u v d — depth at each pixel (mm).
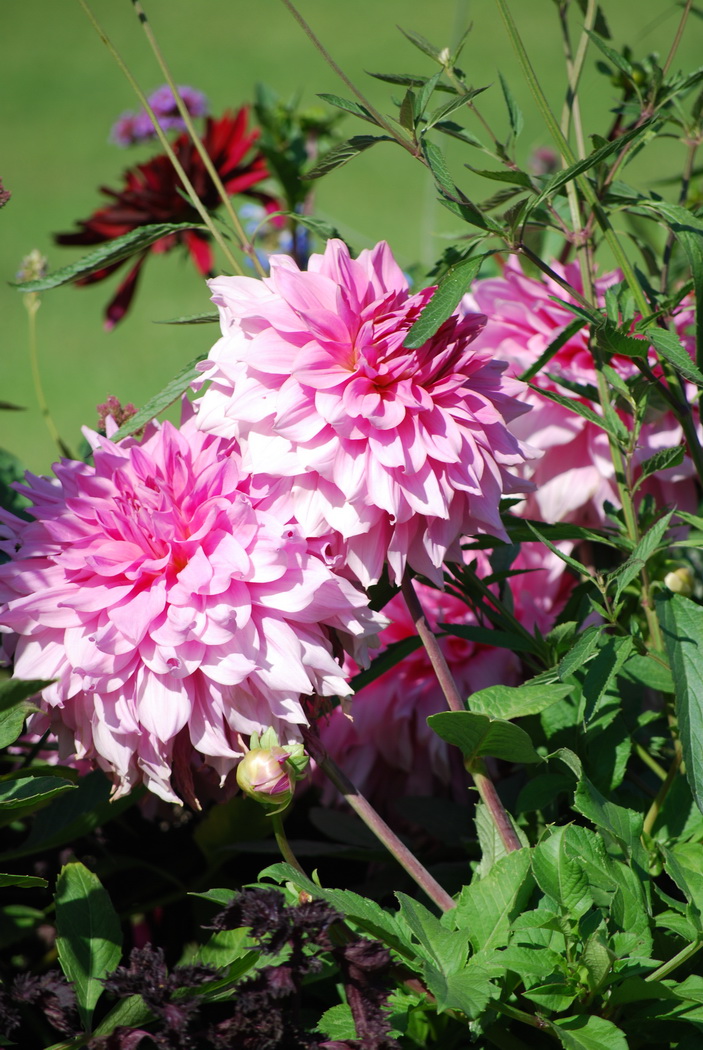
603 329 1201
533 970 1138
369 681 1312
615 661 1217
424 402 1180
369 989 1116
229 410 1181
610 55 1283
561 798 1346
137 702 1179
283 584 1185
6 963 1378
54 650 1200
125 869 1425
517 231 1217
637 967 1153
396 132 1217
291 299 1193
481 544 1314
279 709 1172
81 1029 1277
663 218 1298
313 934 1111
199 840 1352
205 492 1218
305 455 1175
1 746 1191
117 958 1187
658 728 1400
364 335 1176
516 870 1177
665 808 1272
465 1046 1200
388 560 1209
